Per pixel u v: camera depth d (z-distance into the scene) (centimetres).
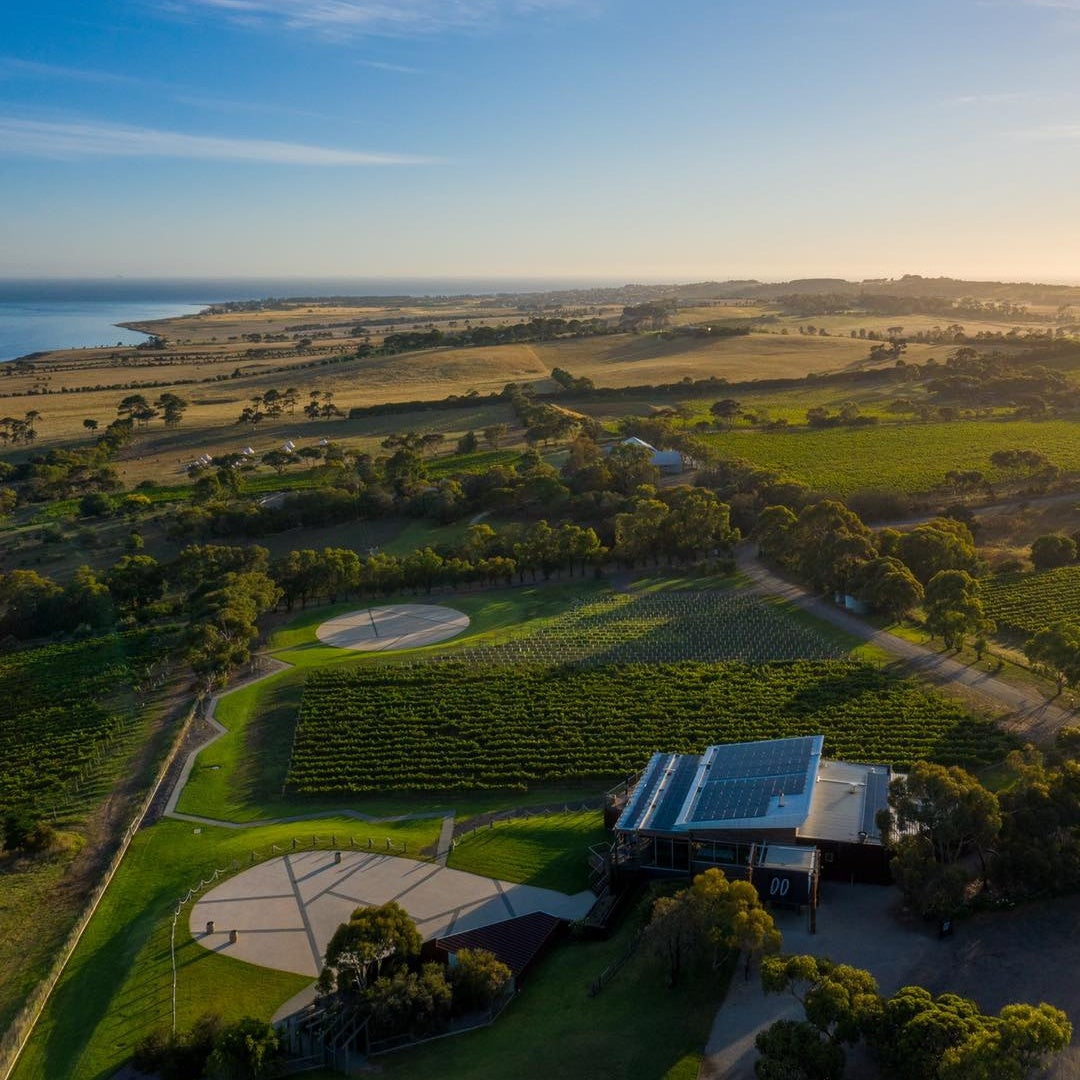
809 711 9912
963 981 5494
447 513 19012
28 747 10619
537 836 7725
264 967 6197
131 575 16062
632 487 19938
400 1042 5412
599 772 8869
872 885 6612
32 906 7388
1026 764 7500
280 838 7962
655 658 11825
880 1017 4694
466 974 5638
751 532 17675
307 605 15575
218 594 13525
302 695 11100
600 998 5612
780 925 6147
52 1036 5831
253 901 6975
